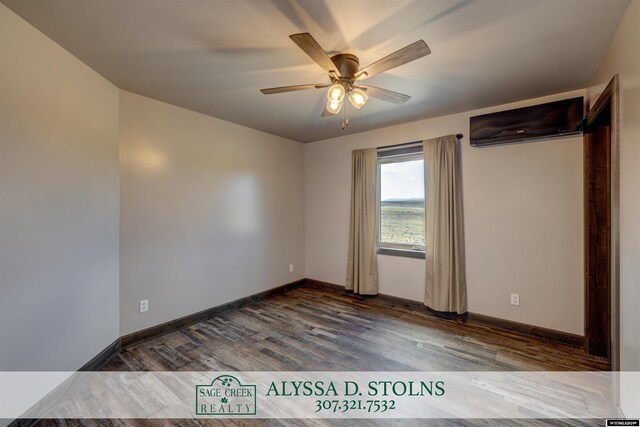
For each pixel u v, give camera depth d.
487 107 3.11
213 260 3.46
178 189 3.09
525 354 2.55
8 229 1.63
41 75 1.82
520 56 2.08
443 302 3.31
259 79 2.46
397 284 3.82
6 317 1.61
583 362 2.41
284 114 3.34
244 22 1.70
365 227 4.02
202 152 3.32
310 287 4.73
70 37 1.86
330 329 3.09
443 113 3.31
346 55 2.00
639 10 1.42
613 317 1.74
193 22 1.70
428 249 3.47
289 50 2.01
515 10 1.59
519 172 2.95
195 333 2.99
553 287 2.79
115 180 2.55
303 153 4.84
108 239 2.46
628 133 1.58
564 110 2.63
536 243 2.87
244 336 2.92
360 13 1.61
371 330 3.06
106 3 1.54
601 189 2.48
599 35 1.82
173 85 2.56
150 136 2.85
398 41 1.89
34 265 1.78
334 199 4.47
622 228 1.66
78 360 2.12
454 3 1.53
